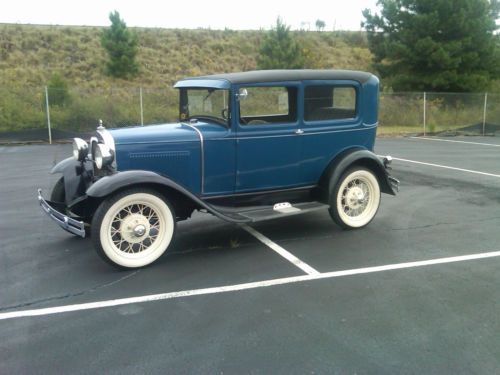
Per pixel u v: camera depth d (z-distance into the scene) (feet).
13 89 55.06
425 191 24.36
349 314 10.96
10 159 34.50
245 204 16.28
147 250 14.06
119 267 13.62
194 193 15.24
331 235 17.03
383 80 72.38
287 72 15.92
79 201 14.21
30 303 11.68
